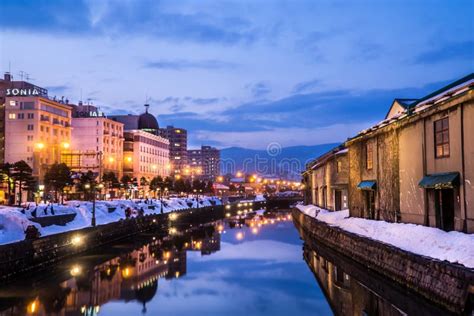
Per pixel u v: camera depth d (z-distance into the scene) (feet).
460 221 82.07
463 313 58.03
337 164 188.34
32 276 111.65
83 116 459.73
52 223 155.22
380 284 88.38
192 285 104.47
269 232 233.55
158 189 438.40
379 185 124.57
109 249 165.68
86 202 226.17
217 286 103.30
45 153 363.76
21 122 359.87
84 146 438.81
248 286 102.94
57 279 108.99
